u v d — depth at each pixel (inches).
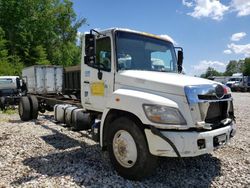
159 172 207.5
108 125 211.3
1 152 258.7
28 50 1702.8
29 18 1839.3
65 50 1956.2
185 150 170.7
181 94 179.9
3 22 1771.7
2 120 457.1
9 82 635.5
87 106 250.8
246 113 575.5
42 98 444.5
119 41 222.8
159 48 249.3
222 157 247.0
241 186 186.4
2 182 189.2
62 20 2001.7
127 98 191.0
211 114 190.9
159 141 173.3
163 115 175.3
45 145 285.1
